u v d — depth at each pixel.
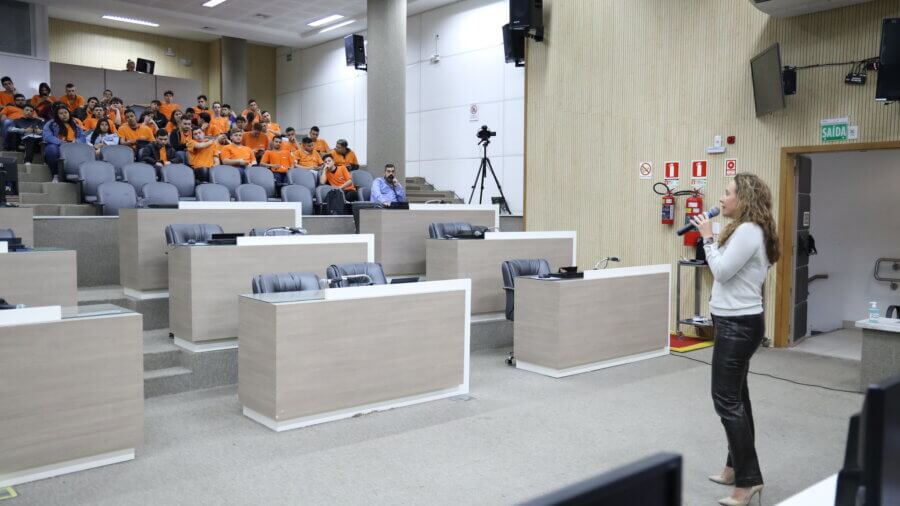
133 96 15.26
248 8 13.22
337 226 8.54
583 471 3.65
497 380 5.57
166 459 3.77
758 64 6.66
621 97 8.24
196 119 11.52
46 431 3.45
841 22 6.41
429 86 13.02
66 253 5.19
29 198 8.09
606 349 5.98
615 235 8.37
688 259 7.62
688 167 7.62
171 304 5.56
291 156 10.74
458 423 4.43
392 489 3.39
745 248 3.04
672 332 7.68
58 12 14.74
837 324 8.20
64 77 14.31
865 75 6.25
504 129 11.67
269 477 3.52
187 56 17.53
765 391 5.32
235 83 15.83
